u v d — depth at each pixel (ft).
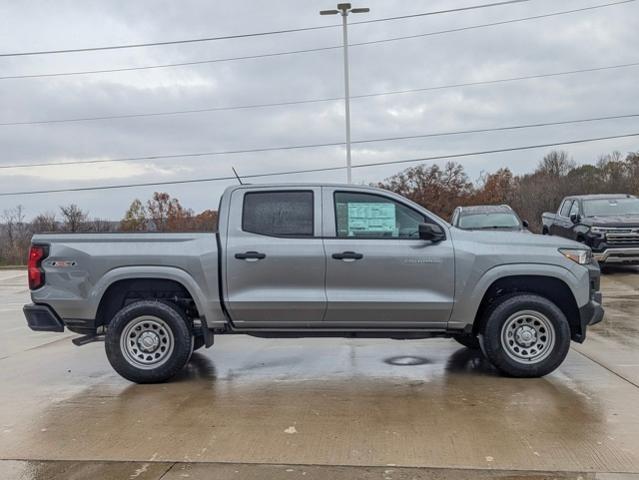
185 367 21.84
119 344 19.27
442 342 26.18
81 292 19.22
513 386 18.45
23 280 73.10
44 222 136.05
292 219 19.53
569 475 12.06
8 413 16.65
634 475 12.03
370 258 19.01
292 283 19.15
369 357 23.24
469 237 19.43
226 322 19.45
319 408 16.60
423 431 14.61
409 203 19.58
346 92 97.86
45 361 23.71
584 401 16.76
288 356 23.65
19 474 12.48
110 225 121.80
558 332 18.90
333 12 95.61
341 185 19.80
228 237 19.40
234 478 12.14
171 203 146.20
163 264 19.24
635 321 30.14
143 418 15.98
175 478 12.17
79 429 15.17
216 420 15.70
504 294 19.85
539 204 146.72
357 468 12.55
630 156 152.25
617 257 47.83
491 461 12.78
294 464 12.80
